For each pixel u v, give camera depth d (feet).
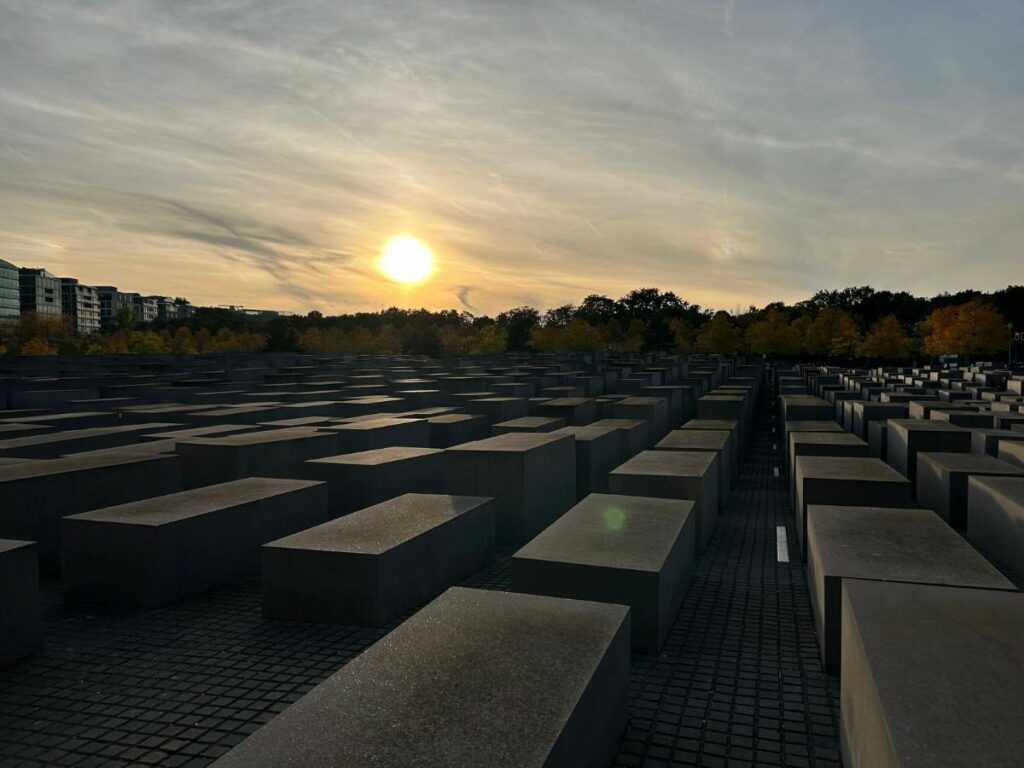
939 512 40.42
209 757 17.71
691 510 30.71
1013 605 15.96
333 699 13.35
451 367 155.43
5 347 264.72
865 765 13.35
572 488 45.52
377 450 45.11
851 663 15.57
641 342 304.71
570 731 12.78
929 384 111.24
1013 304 287.07
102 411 69.36
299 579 26.11
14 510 32.45
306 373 131.64
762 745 17.97
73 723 19.36
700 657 23.29
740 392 82.02
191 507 30.68
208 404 76.84
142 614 27.20
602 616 17.60
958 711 11.51
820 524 26.37
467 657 15.14
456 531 30.78
